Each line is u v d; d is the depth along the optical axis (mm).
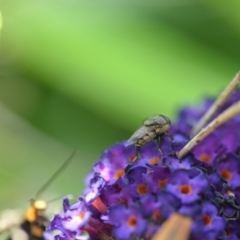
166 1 448
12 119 442
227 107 301
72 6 437
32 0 440
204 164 259
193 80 411
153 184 249
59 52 425
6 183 412
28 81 444
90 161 421
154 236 235
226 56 438
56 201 376
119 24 431
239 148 269
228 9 441
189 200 241
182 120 309
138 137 266
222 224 242
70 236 259
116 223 244
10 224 322
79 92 420
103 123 426
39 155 429
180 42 430
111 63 413
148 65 413
